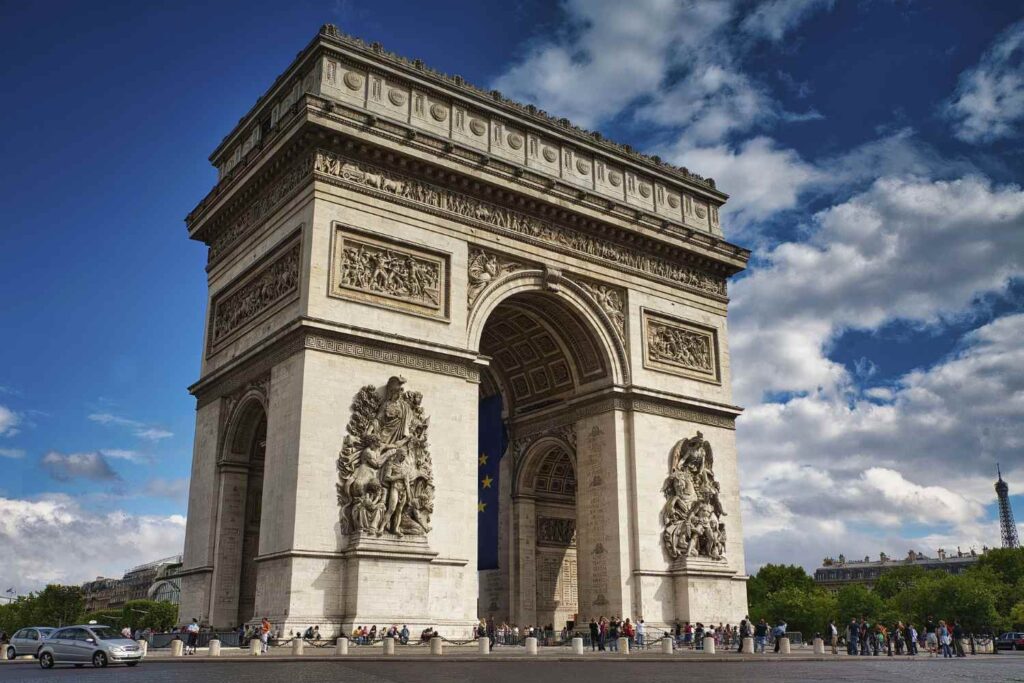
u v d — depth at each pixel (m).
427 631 63.62
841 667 56.72
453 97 78.00
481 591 94.00
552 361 88.88
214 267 84.69
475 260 76.06
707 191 96.00
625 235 86.44
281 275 71.31
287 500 63.28
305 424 63.75
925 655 91.38
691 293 91.50
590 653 67.06
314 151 69.06
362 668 46.81
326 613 61.56
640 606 78.44
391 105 74.50
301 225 69.12
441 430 70.00
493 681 38.84
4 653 69.56
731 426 90.94
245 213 80.19
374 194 70.88
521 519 91.81
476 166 75.81
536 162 82.75
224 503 74.88
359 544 62.44
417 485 66.75
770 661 63.38
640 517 80.50
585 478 84.38
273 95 78.44
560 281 81.12
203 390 81.12
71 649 56.19
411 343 69.44
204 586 73.44
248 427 76.50
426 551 65.19
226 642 65.56
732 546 86.75
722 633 79.75
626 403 83.56
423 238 72.81
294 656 55.09
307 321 65.06
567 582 94.19
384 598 62.78
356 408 66.19
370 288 69.25
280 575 62.09
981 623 197.12
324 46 71.56
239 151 85.88
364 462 65.00
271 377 69.06
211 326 82.94
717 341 92.56
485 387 97.69
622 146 90.12
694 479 85.19
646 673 46.34
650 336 87.12
